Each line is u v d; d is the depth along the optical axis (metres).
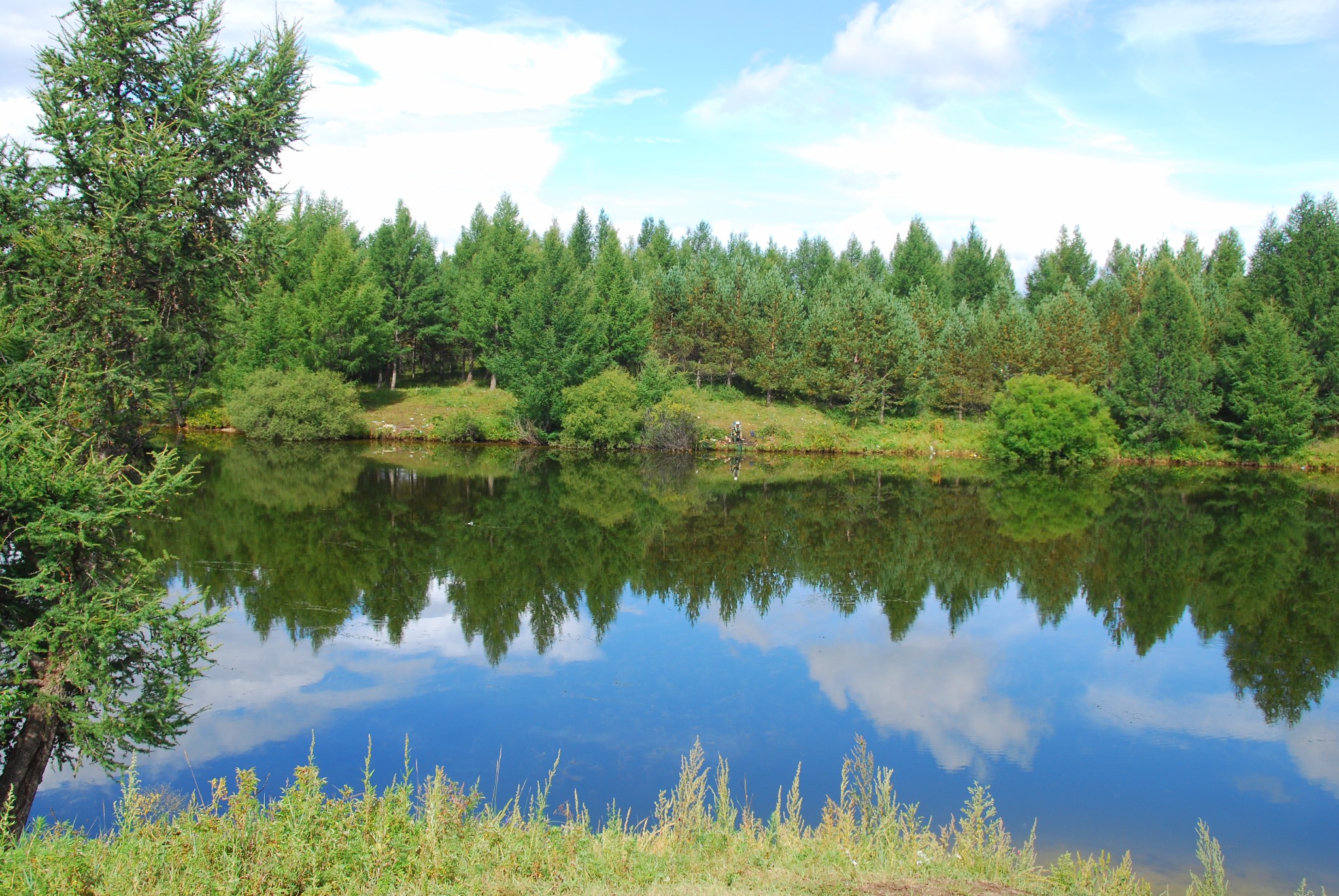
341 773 11.59
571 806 10.78
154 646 10.99
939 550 27.36
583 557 25.11
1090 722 13.91
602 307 59.50
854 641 17.95
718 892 6.76
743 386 66.44
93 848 6.85
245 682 14.89
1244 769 12.27
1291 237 55.03
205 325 14.72
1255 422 52.50
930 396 61.47
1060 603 21.31
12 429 9.94
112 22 12.77
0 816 8.10
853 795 10.14
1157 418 54.22
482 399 60.56
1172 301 54.41
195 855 6.55
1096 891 7.79
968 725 13.69
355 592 20.61
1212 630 19.22
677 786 11.23
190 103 13.39
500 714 13.73
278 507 30.53
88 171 12.78
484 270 61.81
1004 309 68.75
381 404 59.12
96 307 12.59
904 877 7.52
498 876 6.94
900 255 81.94
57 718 10.40
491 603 20.22
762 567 24.72
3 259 12.37
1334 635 18.91
